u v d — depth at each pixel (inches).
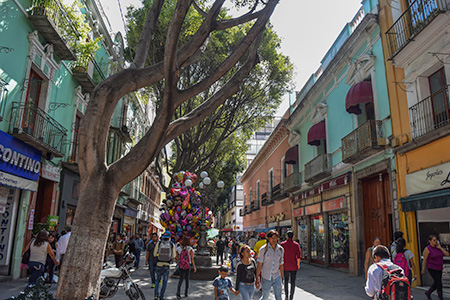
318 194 731.4
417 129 420.2
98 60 722.2
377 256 171.3
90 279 170.6
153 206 1828.2
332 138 673.6
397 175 455.2
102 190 181.5
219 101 220.7
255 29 217.6
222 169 1528.1
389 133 479.2
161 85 644.1
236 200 2357.3
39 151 460.4
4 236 408.2
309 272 602.5
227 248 1019.3
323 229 711.1
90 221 176.2
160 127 185.0
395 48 469.4
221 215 3292.3
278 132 1082.1
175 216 499.8
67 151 572.7
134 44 642.2
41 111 462.9
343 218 626.5
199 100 690.2
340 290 397.4
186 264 348.2
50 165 507.5
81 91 621.0
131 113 1091.9
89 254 172.4
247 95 711.7
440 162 381.1
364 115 562.9
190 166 771.4
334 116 668.7
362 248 546.6
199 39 207.3
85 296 167.2
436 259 294.0
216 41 621.6
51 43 482.3
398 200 445.7
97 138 184.7
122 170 186.4
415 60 433.1
